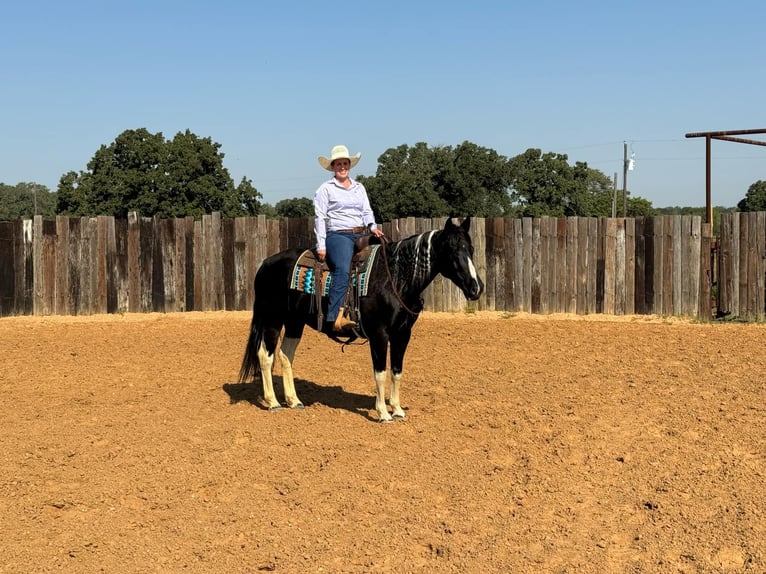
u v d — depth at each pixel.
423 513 5.60
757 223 14.52
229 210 44.03
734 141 16.06
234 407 8.67
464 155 48.72
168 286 17.27
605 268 15.51
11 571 4.75
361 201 7.85
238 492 6.04
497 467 6.47
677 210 73.50
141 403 8.90
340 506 5.75
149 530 5.37
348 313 7.66
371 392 9.34
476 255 16.17
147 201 41.66
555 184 48.31
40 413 8.47
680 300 15.09
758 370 9.66
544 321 14.73
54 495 5.96
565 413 7.98
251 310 17.09
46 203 112.38
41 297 16.89
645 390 8.81
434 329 14.04
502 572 4.71
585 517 5.48
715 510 5.45
